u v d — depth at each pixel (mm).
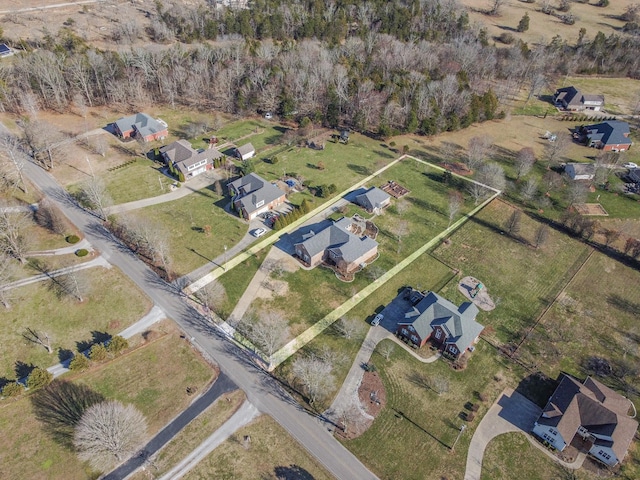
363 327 75562
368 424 62250
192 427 61156
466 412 64250
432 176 113312
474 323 71938
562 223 98750
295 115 134875
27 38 164250
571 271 88062
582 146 127562
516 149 125062
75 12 193125
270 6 186000
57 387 65375
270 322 74062
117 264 85812
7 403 63281
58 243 89625
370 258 88688
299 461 57969
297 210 97375
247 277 83688
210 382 66750
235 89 139625
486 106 134250
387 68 147500
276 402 64500
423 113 130125
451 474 57406
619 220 100938
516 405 65375
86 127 126438
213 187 106312
